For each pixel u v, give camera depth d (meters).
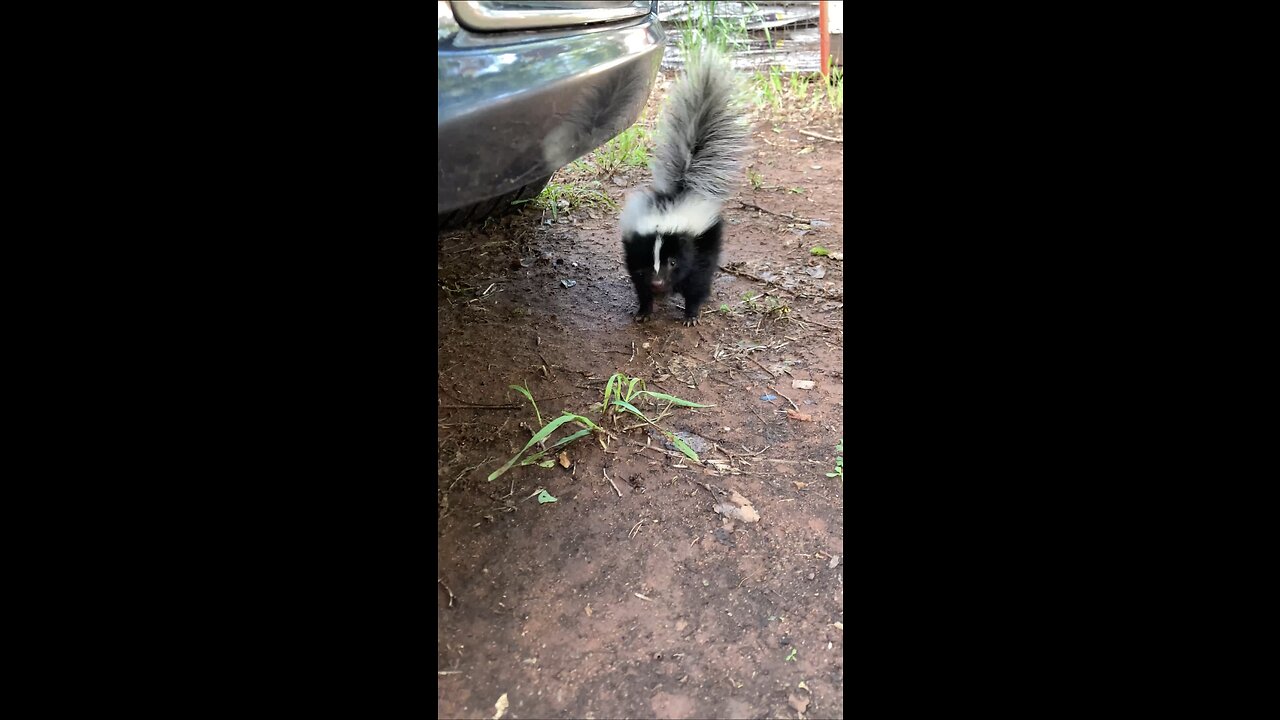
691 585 0.74
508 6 0.77
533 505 0.83
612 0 0.87
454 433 0.93
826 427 0.93
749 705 0.64
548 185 1.53
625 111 0.89
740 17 2.31
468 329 1.13
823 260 1.31
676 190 1.19
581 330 1.14
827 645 0.69
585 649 0.69
